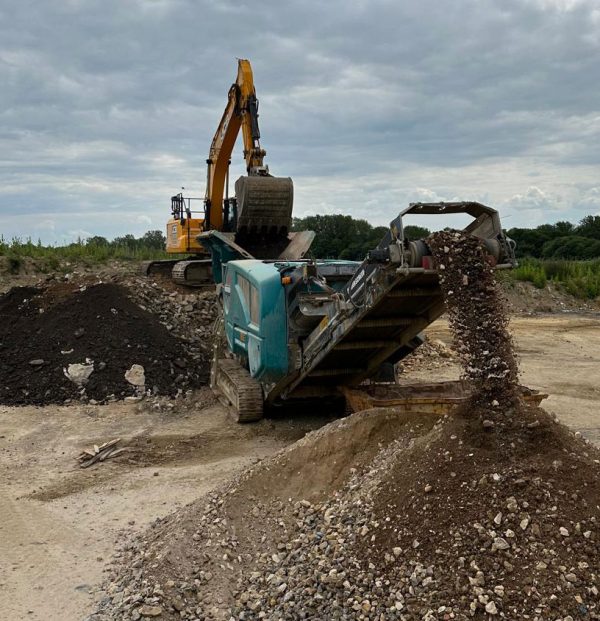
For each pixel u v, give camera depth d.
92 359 11.65
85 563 5.64
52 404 10.79
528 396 7.96
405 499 4.87
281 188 13.77
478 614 4.01
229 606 4.61
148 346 12.23
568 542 4.29
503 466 4.79
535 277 24.97
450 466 4.92
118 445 8.75
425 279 6.97
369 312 7.53
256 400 9.56
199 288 16.34
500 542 4.31
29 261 19.08
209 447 8.81
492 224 6.75
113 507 6.84
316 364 8.62
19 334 12.66
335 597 4.41
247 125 14.49
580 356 15.05
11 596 5.12
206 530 5.48
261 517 5.61
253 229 14.15
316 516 5.38
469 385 6.00
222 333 11.48
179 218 17.22
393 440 5.94
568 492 4.57
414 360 14.02
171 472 7.88
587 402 10.83
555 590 4.04
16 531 6.26
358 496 5.26
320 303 8.44
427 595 4.20
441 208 6.71
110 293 13.66
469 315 5.88
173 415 10.37
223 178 15.97
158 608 4.54
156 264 17.81
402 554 4.52
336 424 6.33
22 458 8.38
